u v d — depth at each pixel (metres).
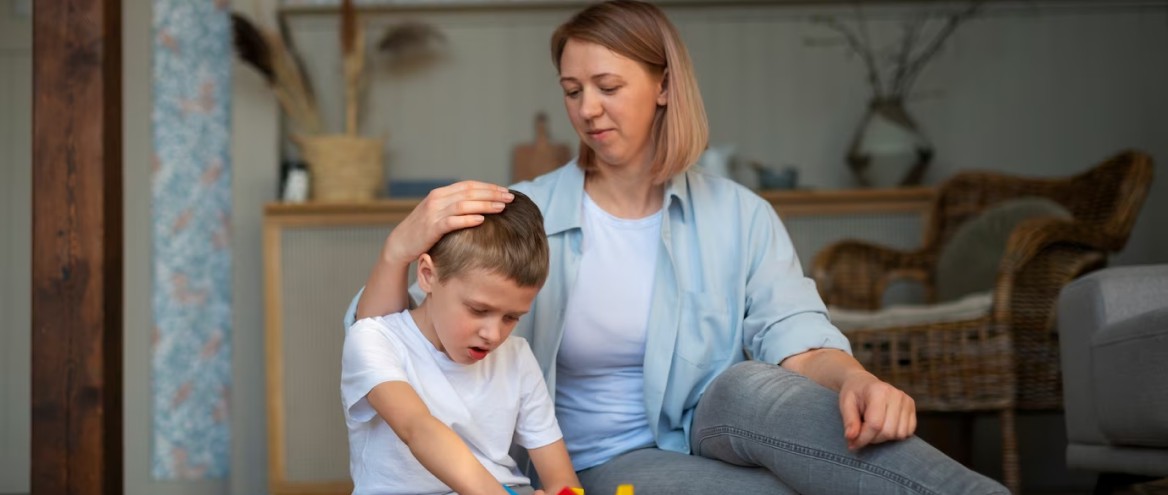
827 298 3.53
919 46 4.16
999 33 4.16
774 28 4.15
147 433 3.83
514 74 4.10
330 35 4.03
